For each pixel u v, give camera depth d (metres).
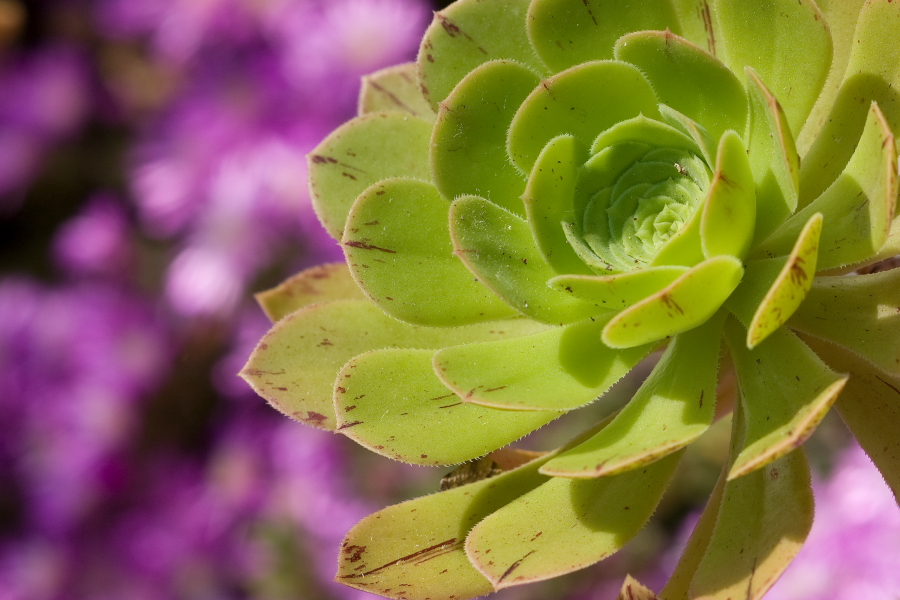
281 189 0.85
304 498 0.81
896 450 0.44
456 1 0.47
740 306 0.44
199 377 0.95
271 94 0.87
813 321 0.44
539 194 0.45
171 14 0.91
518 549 0.44
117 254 0.99
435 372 0.44
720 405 0.48
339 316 0.47
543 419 0.45
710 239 0.43
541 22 0.45
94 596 0.90
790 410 0.43
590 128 0.45
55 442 0.94
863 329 0.44
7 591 0.91
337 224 0.47
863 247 0.43
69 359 0.96
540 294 0.45
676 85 0.45
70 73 1.08
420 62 0.47
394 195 0.46
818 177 0.45
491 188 0.46
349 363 0.45
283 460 0.85
